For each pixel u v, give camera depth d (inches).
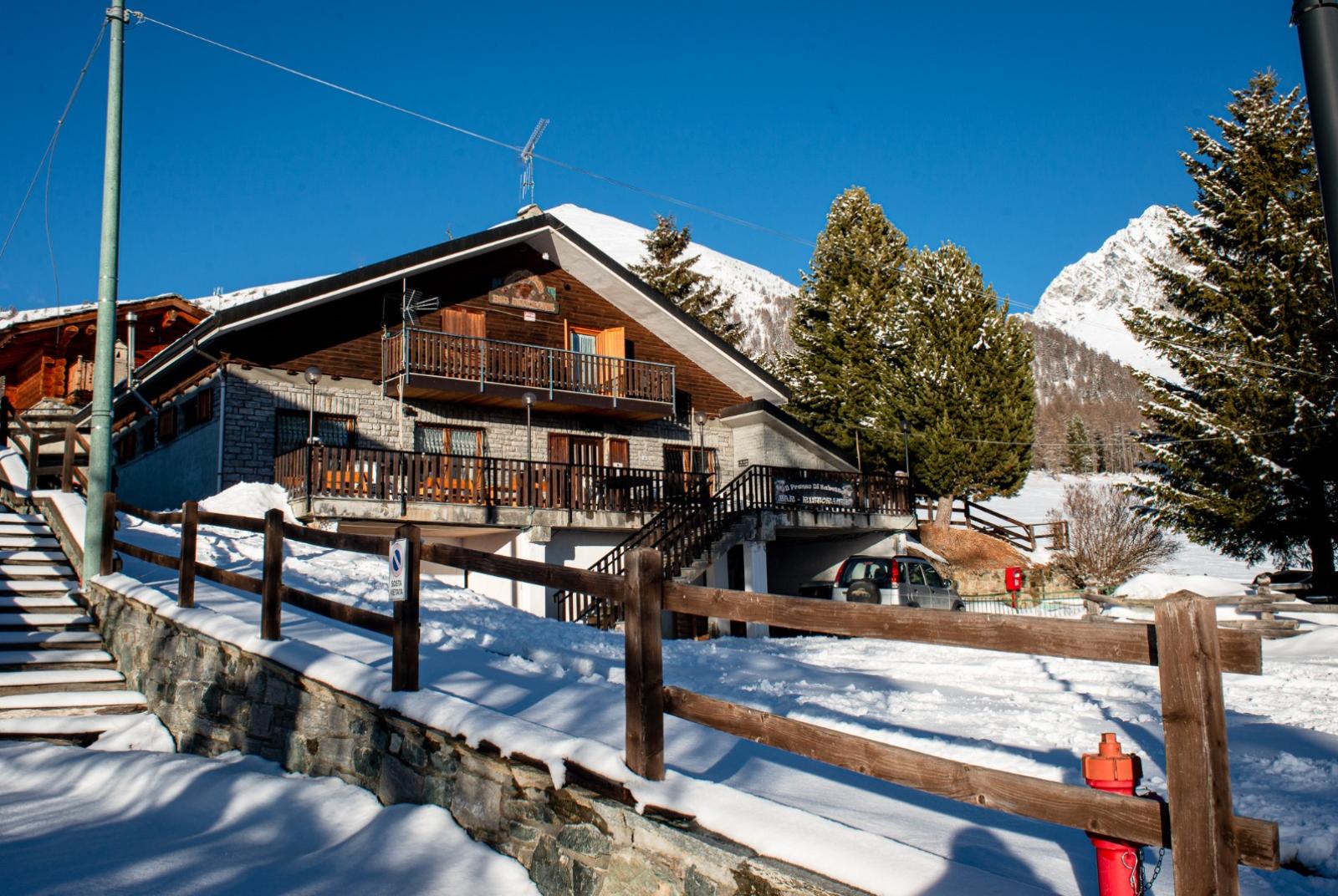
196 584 414.9
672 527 868.6
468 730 221.5
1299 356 1058.7
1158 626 115.5
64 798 270.2
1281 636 706.2
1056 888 139.2
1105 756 126.0
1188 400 1159.6
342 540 281.7
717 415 1109.1
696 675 397.4
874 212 1585.9
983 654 547.5
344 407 848.3
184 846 224.1
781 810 161.0
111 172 463.5
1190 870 109.6
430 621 417.1
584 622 778.2
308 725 277.4
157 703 350.6
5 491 601.9
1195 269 1170.0
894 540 1088.8
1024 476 1398.9
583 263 1020.5
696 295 1980.8
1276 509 1074.1
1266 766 255.3
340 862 209.8
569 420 984.9
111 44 471.8
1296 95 1124.5
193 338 800.3
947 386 1374.3
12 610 416.8
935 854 143.9
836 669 450.9
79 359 1053.2
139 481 1002.1
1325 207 150.3
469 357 894.4
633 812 176.6
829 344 1515.7
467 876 200.8
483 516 810.8
